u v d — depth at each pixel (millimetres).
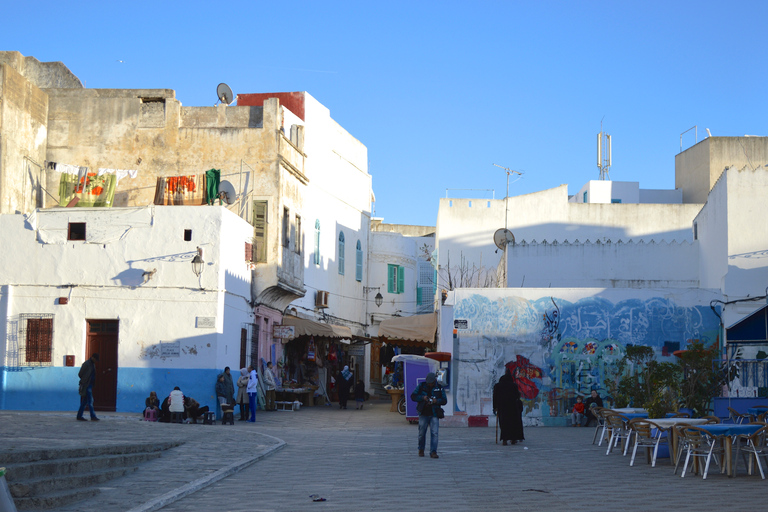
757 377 21125
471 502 10289
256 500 10500
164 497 10383
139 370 23594
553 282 29297
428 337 28469
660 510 9555
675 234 37844
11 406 23688
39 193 28641
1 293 24062
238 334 25781
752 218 23719
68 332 23859
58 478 10672
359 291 43250
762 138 41750
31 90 28312
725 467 13219
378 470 13422
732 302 23375
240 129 28703
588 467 13906
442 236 39156
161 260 23938
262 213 28203
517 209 39094
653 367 19328
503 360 23781
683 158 45156
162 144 29000
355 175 42812
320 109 37125
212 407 23344
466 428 22812
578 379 23609
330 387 36906
